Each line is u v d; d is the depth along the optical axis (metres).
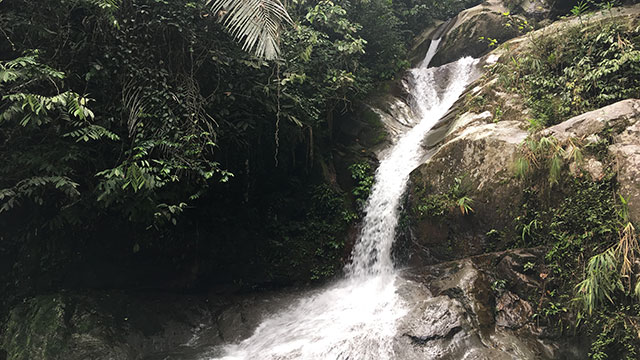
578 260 5.21
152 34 6.45
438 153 7.47
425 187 7.45
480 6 13.77
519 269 5.71
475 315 5.39
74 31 5.96
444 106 11.12
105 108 6.09
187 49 6.80
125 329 6.32
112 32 6.04
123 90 6.03
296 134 9.19
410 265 7.43
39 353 5.57
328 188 9.49
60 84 5.74
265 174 9.29
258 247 8.78
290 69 7.89
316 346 5.58
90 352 5.73
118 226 7.36
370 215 8.79
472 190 6.69
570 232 5.42
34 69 4.83
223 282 8.29
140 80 6.21
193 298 7.55
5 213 6.77
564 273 5.32
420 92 12.23
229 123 7.36
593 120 5.77
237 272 8.45
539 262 5.64
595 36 7.48
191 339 6.72
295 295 8.02
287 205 9.44
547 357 5.01
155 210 6.09
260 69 7.53
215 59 6.71
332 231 9.08
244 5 5.55
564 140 5.84
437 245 7.07
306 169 9.78
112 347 5.92
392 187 8.55
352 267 8.61
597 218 5.12
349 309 6.86
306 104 8.31
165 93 6.25
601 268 4.62
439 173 7.32
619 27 7.21
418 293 6.22
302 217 9.46
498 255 6.00
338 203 9.33
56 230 6.96
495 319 5.48
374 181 9.25
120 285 7.37
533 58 8.15
